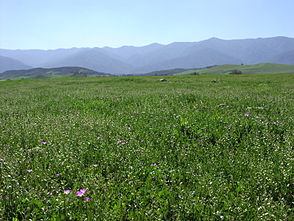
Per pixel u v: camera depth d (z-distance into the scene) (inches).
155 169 190.9
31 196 152.6
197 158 224.2
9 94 901.8
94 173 188.7
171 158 224.7
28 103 605.9
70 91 943.0
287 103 481.4
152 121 354.0
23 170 189.0
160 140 271.6
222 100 539.2
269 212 134.0
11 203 145.4
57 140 263.6
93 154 225.1
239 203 144.3
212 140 281.6
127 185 166.2
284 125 303.6
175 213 135.6
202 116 375.6
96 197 149.9
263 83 1201.4
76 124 345.4
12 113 450.9
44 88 1215.6
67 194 152.3
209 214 134.1
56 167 197.9
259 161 210.7
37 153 227.8
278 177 176.4
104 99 621.6
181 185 166.2
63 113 451.2
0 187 164.9
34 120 375.6
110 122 358.3
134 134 292.2
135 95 692.7
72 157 213.9
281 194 160.1
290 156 208.5
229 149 250.2
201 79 1678.2
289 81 1328.7
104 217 130.4
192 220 132.3
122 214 133.6
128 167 194.4
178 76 2268.7
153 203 144.2
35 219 131.9
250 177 179.3
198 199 144.6
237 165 204.2
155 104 515.5
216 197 147.8
